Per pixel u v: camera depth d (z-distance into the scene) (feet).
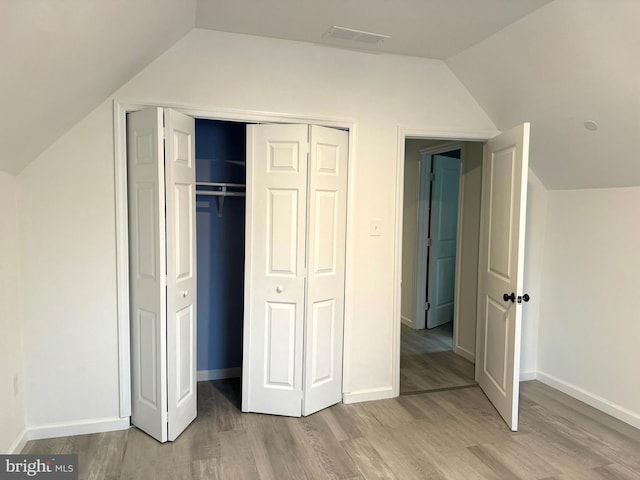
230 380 11.77
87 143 8.36
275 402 9.66
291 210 9.30
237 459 7.93
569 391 11.05
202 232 11.40
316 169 9.31
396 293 10.63
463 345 13.96
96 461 7.80
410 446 8.48
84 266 8.51
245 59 9.21
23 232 8.12
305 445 8.45
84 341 8.61
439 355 14.06
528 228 11.70
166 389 8.36
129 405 8.98
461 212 14.02
